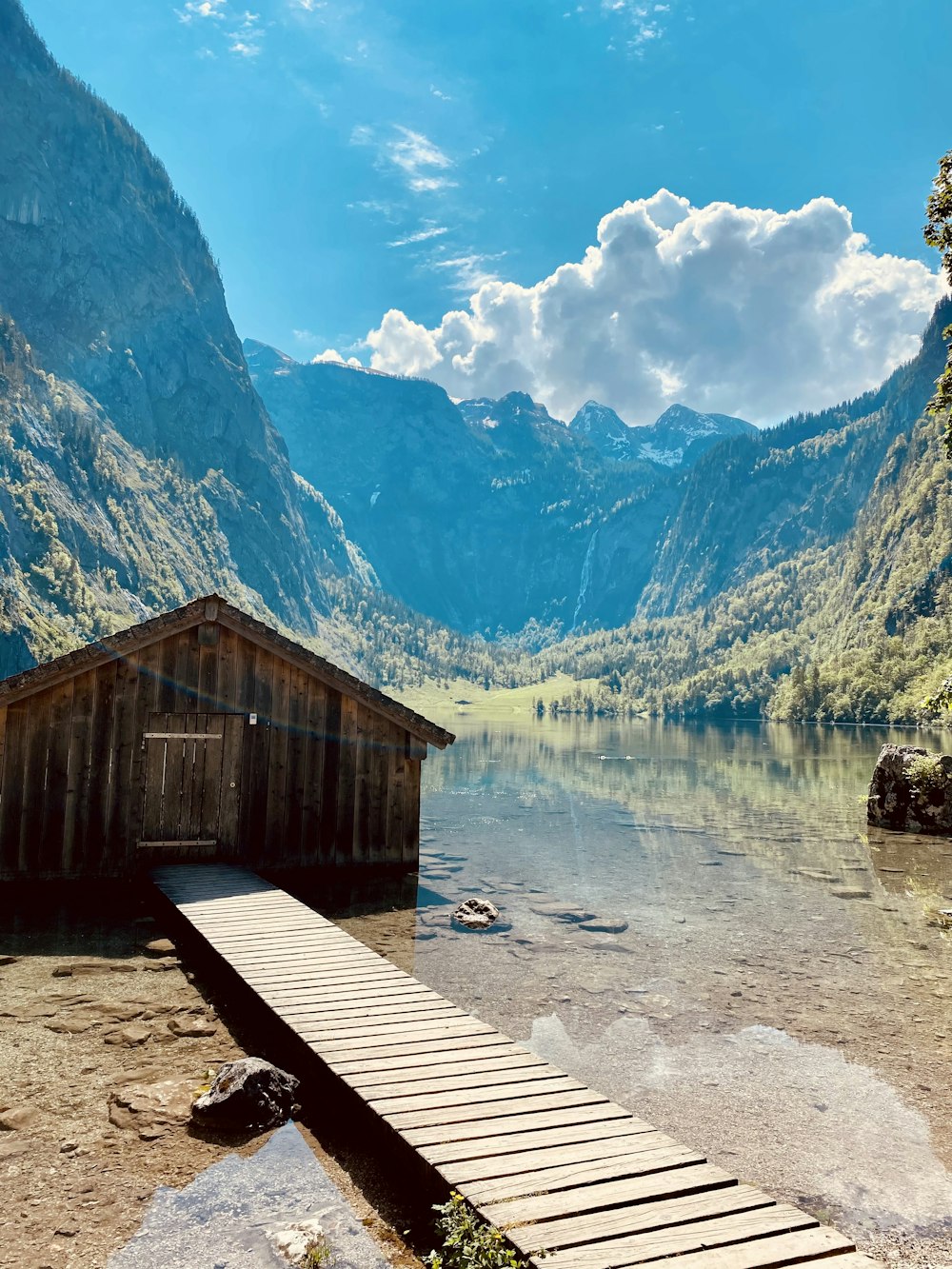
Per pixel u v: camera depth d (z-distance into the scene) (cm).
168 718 1688
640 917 1628
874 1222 623
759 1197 574
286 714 1788
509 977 1237
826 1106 819
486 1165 601
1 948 1246
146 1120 723
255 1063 757
